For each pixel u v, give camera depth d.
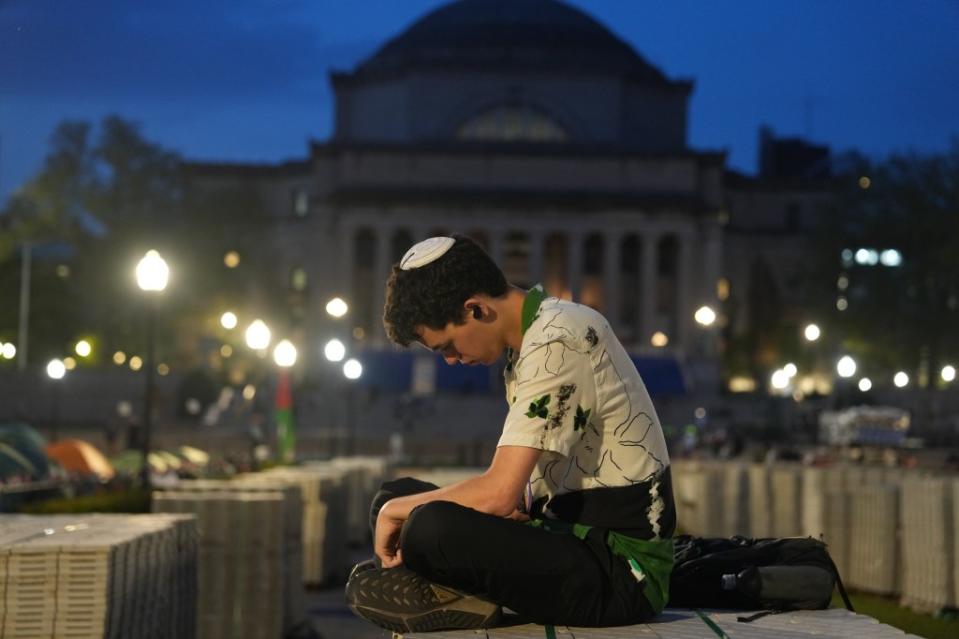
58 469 34.94
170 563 11.16
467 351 6.86
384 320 6.93
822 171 169.62
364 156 137.50
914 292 111.06
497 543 6.38
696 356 129.88
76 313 117.94
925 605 18.52
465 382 115.38
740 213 155.88
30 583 8.77
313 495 23.89
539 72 142.50
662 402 113.50
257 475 25.00
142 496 20.70
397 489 7.23
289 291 153.25
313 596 23.03
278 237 154.88
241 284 137.75
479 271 6.77
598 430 6.79
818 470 27.19
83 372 106.12
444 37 147.25
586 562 6.46
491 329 6.81
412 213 136.00
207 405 110.69
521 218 136.38
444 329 6.78
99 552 8.83
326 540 24.39
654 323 135.75
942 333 107.56
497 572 6.40
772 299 155.12
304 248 152.50
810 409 109.75
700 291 137.25
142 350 122.19
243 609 15.88
